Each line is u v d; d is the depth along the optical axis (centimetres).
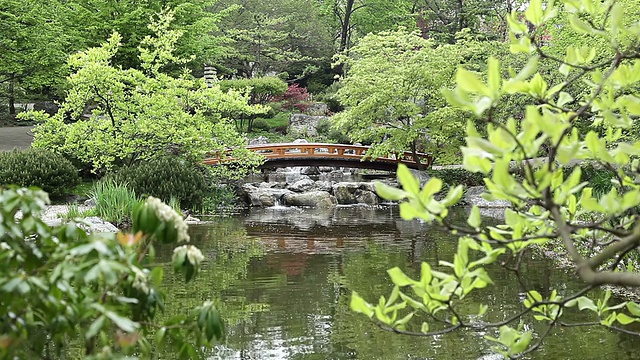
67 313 159
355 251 949
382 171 2367
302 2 3403
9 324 148
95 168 1509
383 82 1822
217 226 1270
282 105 3203
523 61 1571
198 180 1534
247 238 1093
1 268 148
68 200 1468
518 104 1213
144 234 170
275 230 1212
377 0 3434
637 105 152
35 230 161
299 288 686
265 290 675
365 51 1978
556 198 155
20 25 1761
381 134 1908
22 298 155
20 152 1434
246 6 3353
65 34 2020
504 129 128
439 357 450
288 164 2045
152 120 1510
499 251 176
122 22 2086
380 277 748
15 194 153
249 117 2858
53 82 2103
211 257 888
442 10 3403
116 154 1504
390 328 183
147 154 1558
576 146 128
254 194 1811
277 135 2850
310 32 3378
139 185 1405
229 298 635
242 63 3372
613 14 153
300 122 3034
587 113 208
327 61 3553
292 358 453
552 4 169
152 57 1569
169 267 777
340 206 1834
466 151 131
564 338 486
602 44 927
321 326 536
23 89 2450
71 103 1530
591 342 475
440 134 1809
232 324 541
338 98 2239
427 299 180
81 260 156
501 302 601
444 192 1723
